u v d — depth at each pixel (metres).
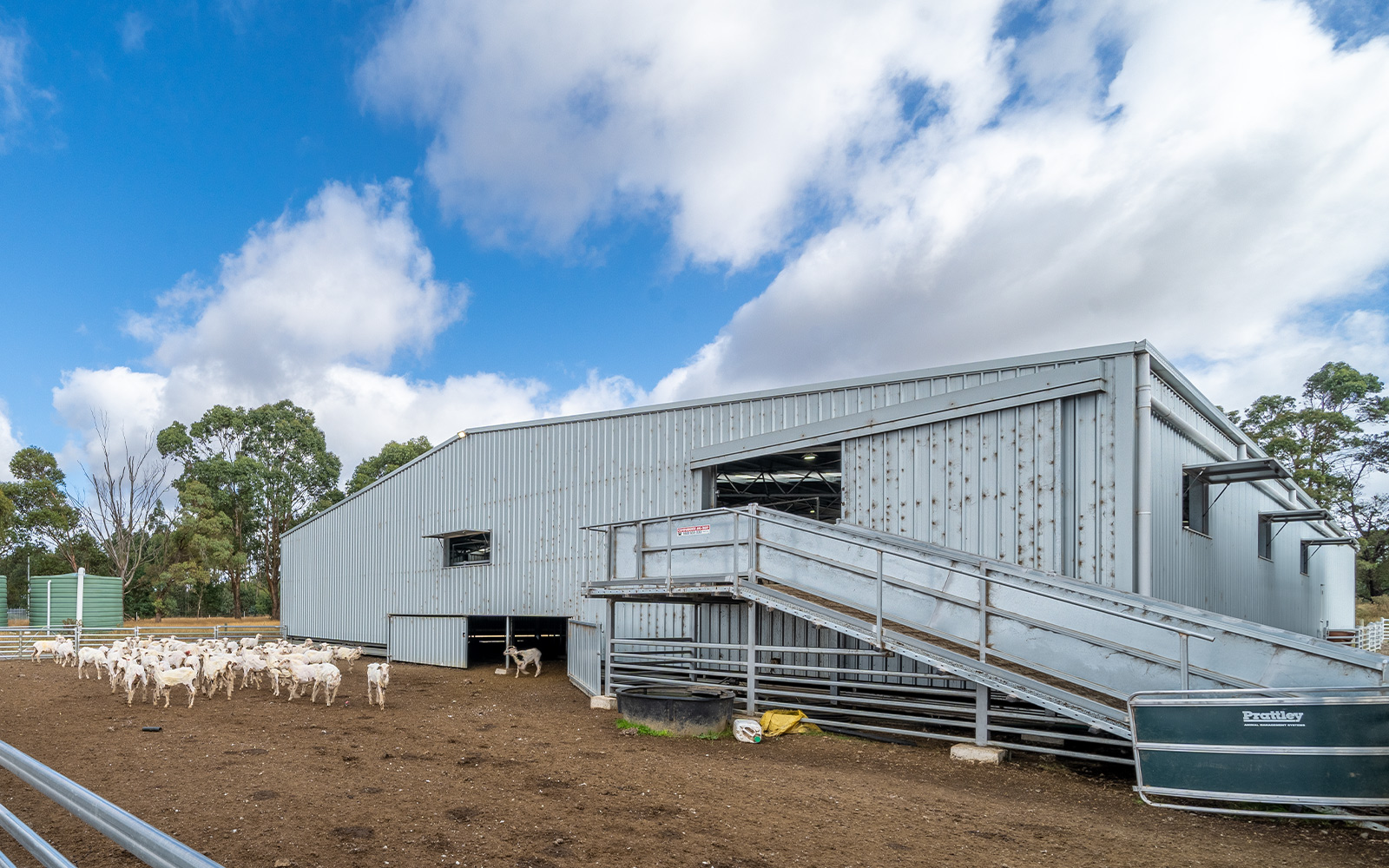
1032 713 10.17
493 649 27.33
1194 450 14.76
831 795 7.90
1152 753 7.87
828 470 20.89
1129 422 11.63
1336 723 6.98
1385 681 7.43
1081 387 12.03
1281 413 67.44
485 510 23.03
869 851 6.14
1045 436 12.40
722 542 12.89
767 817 7.02
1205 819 7.31
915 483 13.73
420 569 25.69
